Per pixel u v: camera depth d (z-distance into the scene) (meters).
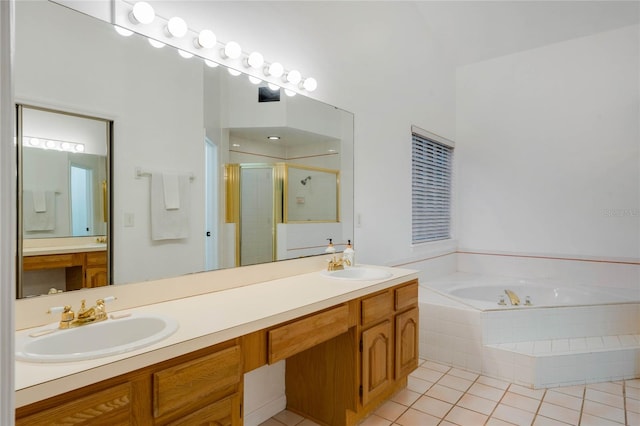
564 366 2.48
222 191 1.92
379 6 3.01
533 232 3.85
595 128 3.52
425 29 3.68
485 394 2.38
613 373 2.56
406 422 2.06
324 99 2.52
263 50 2.10
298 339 1.53
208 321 1.31
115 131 1.50
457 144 4.30
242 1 1.98
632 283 3.36
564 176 3.68
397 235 3.26
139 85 1.57
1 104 0.42
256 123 2.10
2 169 0.42
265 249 2.13
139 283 1.55
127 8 1.52
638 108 3.34
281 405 2.23
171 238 1.69
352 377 1.94
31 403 0.82
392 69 3.20
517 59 3.91
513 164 3.95
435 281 3.76
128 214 1.54
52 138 1.32
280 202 2.23
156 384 1.04
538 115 3.80
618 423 2.04
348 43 2.72
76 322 1.24
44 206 1.30
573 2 3.28
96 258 1.43
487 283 3.67
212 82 1.87
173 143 1.70
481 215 4.15
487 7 3.47
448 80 4.16
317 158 2.47
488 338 2.68
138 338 1.33
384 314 2.10
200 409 1.17
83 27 1.40
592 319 2.82
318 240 2.48
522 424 2.04
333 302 1.72
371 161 2.95
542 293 3.50
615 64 3.42
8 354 0.43
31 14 1.27
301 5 2.33
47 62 1.31
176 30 1.63
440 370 2.74
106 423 0.95
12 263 0.43
